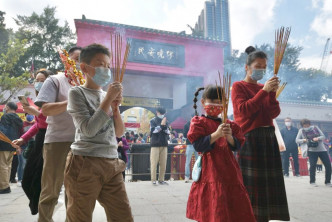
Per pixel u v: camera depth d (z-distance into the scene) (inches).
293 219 118.8
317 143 226.8
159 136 229.3
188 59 772.6
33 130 130.0
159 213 127.4
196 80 837.8
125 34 708.7
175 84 873.5
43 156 92.5
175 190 197.0
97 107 66.4
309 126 243.6
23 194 183.9
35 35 998.4
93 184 61.1
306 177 295.7
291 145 299.7
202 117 82.2
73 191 60.8
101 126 60.2
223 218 67.4
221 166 74.3
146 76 824.9
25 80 685.9
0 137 122.2
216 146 77.2
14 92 679.7
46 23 994.1
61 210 128.6
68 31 1035.3
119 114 70.2
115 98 65.7
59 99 92.3
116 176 67.0
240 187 73.0
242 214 69.8
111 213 66.0
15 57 684.1
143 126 656.4
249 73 100.8
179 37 759.1
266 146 91.9
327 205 146.9
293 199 163.9
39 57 1000.9
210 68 784.3
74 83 96.3
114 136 68.6
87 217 60.3
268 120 93.7
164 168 231.5
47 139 90.7
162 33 740.0
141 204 147.6
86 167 61.1
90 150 62.4
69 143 90.4
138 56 727.1
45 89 89.7
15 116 199.6
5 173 188.1
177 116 845.2
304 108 949.8
